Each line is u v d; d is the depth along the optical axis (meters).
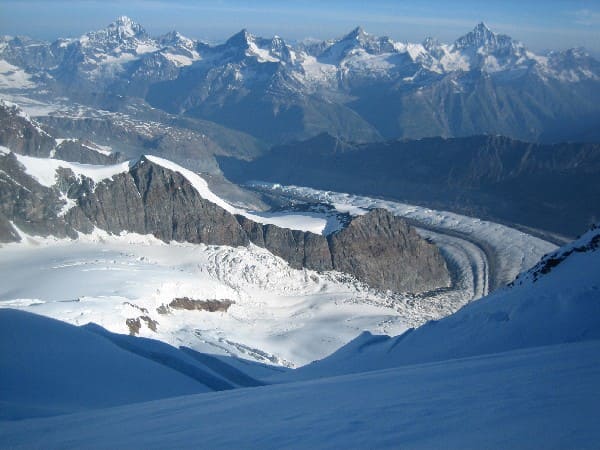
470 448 28.98
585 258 85.88
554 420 31.62
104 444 36.69
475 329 79.69
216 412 42.88
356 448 30.61
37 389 68.81
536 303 77.75
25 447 38.31
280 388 52.69
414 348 82.19
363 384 47.72
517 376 42.44
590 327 69.69
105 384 75.75
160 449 34.00
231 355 115.56
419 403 37.81
